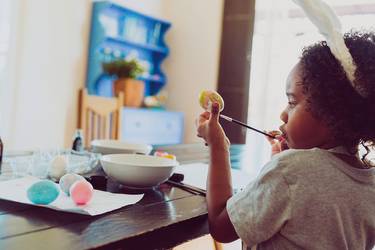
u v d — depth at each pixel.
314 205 0.62
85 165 1.04
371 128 0.66
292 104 0.71
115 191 0.86
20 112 2.58
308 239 0.62
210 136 0.78
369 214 0.66
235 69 3.12
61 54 2.76
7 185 0.81
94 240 0.56
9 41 2.49
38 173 0.95
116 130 2.47
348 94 0.64
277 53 2.89
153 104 3.27
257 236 0.64
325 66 0.66
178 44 3.46
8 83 2.51
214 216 0.71
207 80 3.28
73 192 0.72
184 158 1.47
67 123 2.86
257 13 3.01
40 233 0.58
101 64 2.99
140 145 1.33
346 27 0.81
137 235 0.61
